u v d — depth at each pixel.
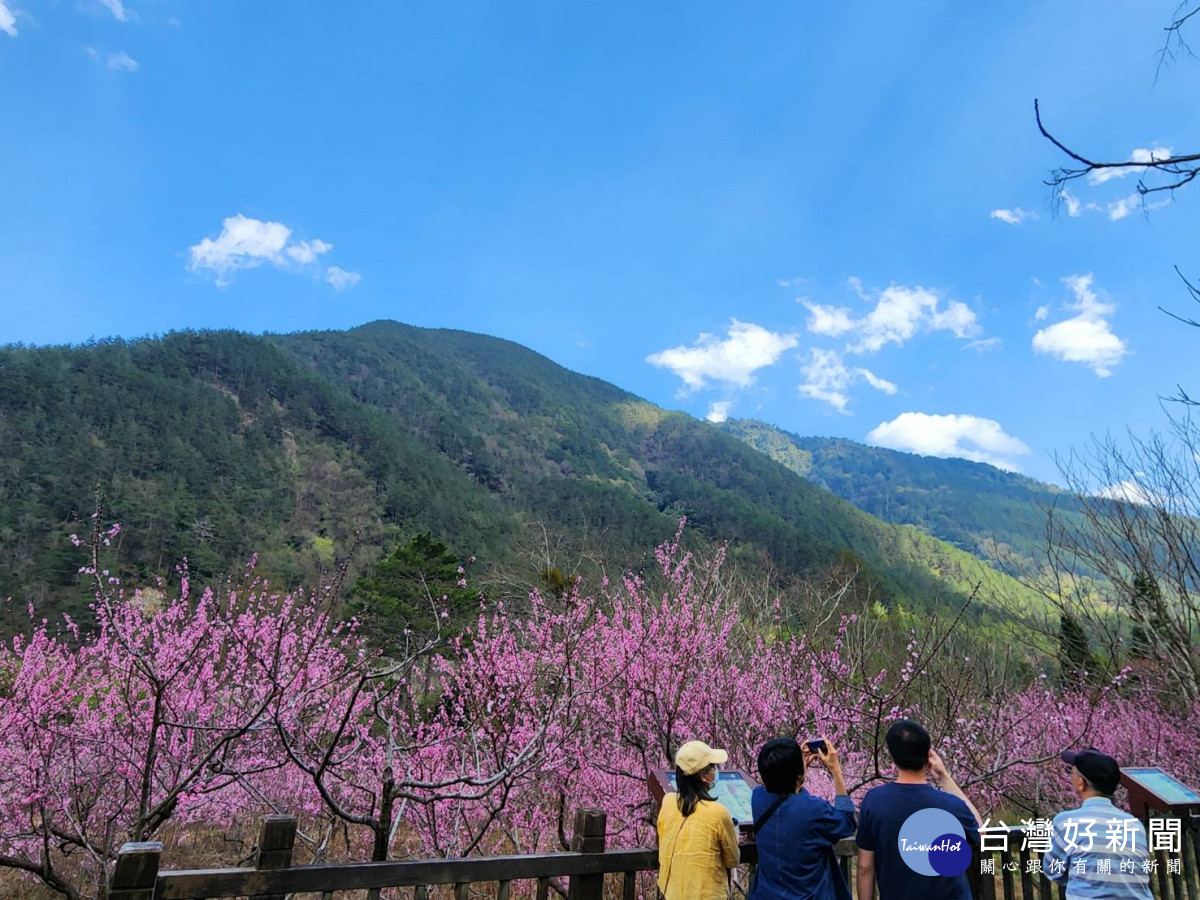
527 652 6.27
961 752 6.28
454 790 5.53
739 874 4.67
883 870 2.59
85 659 6.34
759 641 7.45
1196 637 7.98
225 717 5.72
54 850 6.71
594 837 2.71
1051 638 8.64
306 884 2.23
